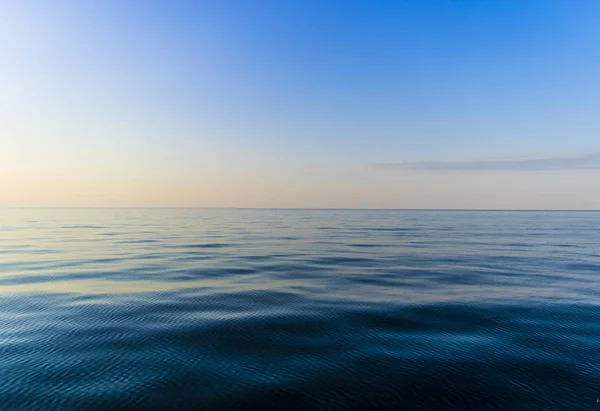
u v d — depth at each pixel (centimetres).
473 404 1020
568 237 6512
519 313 1842
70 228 8488
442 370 1216
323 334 1540
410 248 4778
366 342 1456
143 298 2112
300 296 2181
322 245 5144
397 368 1228
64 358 1285
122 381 1123
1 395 1038
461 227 9881
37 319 1714
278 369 1215
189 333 1537
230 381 1130
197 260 3622
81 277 2712
